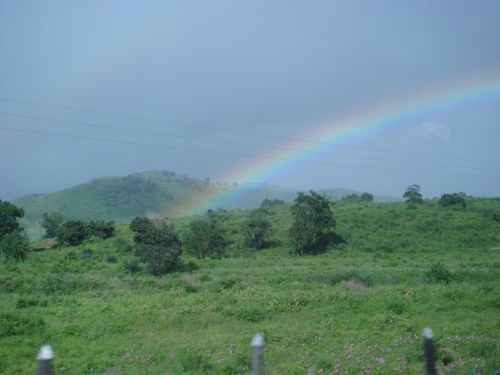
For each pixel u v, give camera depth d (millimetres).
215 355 15836
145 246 45750
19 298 28984
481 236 69812
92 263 52312
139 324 21734
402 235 71750
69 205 190125
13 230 67875
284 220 82188
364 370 13219
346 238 70438
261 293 29938
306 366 13922
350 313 23594
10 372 14898
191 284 36125
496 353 14422
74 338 19547
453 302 25312
